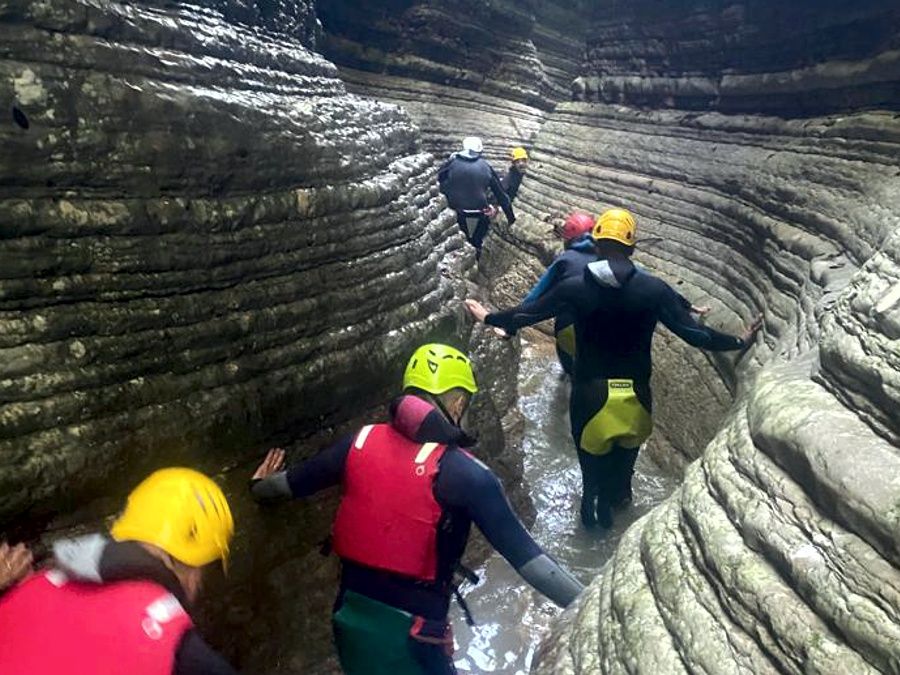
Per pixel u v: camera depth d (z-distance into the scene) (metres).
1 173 2.43
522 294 9.76
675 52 9.22
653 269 7.78
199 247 3.09
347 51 11.27
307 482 2.77
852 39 6.20
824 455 1.96
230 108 3.27
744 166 7.24
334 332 3.82
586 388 4.11
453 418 2.73
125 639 1.38
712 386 5.58
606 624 2.55
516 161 10.55
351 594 2.61
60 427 2.55
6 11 2.47
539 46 14.77
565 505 4.92
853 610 1.69
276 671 3.22
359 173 4.44
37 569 2.45
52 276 2.60
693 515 2.39
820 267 4.57
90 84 2.69
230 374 3.18
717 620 2.06
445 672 2.61
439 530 2.51
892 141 5.25
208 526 1.66
